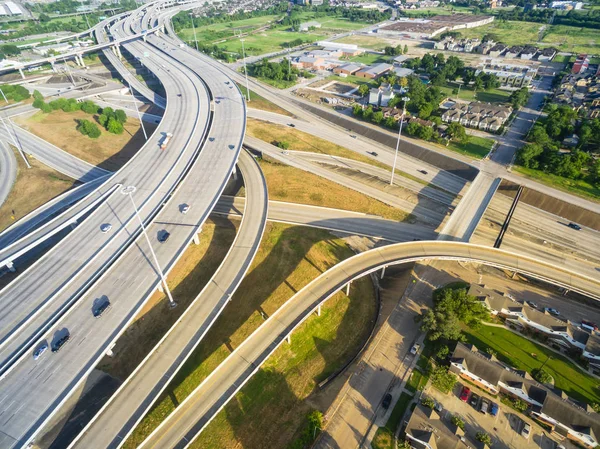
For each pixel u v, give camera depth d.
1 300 85.38
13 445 58.84
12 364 71.75
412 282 107.69
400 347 89.50
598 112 195.25
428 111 195.75
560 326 88.56
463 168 158.00
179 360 76.44
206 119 169.62
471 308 91.25
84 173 155.25
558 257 115.44
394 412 76.56
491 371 79.19
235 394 80.88
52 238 127.06
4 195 143.00
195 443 73.44
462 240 117.31
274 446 72.38
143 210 111.25
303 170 158.12
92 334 76.88
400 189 147.00
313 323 97.44
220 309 86.56
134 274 90.69
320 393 81.56
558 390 77.31
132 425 66.12
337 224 127.56
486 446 68.44
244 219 115.00
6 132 184.38
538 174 153.75
